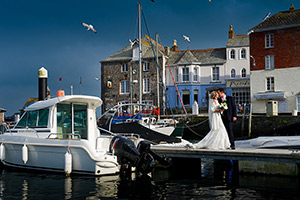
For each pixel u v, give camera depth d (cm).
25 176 1037
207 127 2988
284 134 1400
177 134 2183
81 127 1199
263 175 991
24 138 1116
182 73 4166
